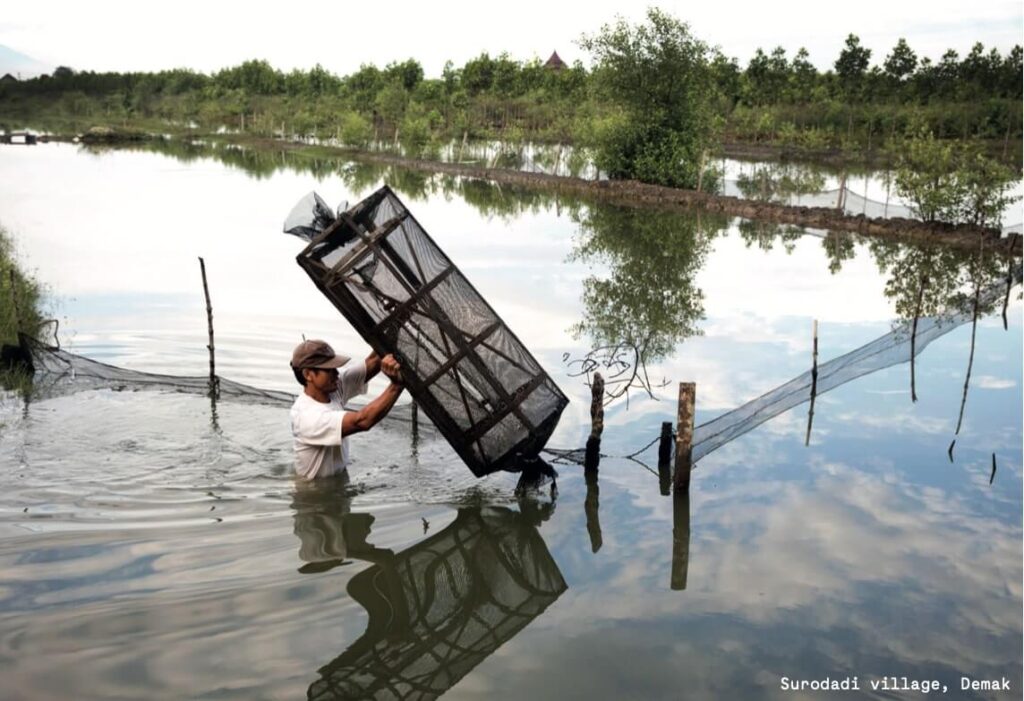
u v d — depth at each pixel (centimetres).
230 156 5219
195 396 966
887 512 700
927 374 1109
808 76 6103
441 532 660
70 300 1441
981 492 738
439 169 4322
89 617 522
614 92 3275
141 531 645
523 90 5766
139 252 1877
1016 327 1346
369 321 677
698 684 469
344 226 667
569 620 540
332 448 727
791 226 2459
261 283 1591
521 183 3712
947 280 1711
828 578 590
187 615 529
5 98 9600
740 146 4981
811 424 919
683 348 1213
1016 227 2169
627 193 3180
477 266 1803
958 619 538
